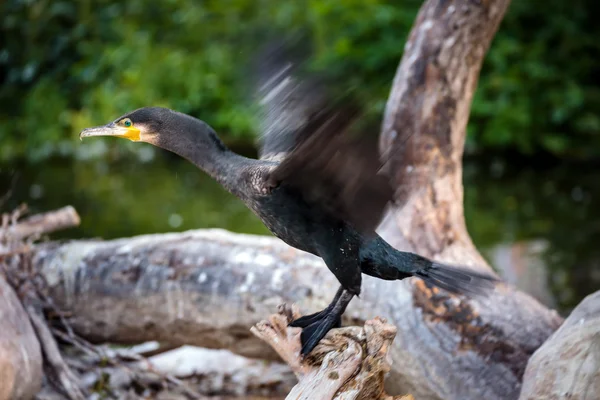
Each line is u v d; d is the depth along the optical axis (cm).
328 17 2212
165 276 852
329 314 602
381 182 508
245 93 612
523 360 764
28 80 2277
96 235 1376
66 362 868
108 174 1958
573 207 1673
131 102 2181
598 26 2223
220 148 577
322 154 482
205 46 2320
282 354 588
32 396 794
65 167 2052
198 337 867
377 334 564
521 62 2147
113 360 870
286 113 587
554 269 1252
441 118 872
